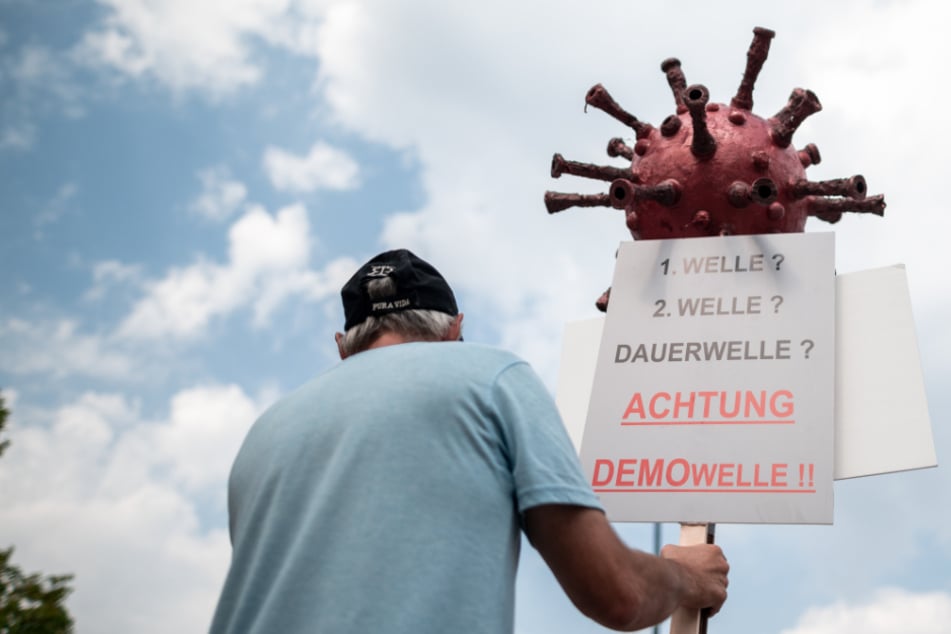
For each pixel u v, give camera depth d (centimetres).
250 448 218
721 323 299
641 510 281
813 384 285
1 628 721
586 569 193
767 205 303
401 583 186
